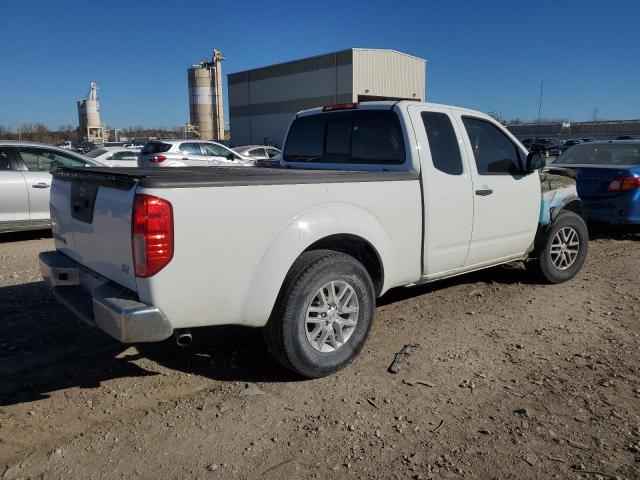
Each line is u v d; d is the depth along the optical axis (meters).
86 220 3.48
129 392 3.49
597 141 9.70
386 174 3.95
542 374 3.76
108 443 2.94
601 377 3.71
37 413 3.22
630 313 5.02
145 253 2.90
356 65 41.22
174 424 3.12
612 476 2.66
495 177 4.90
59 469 2.72
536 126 74.88
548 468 2.74
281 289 3.45
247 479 2.66
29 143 8.38
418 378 3.70
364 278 3.79
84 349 4.14
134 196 2.93
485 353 4.11
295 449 2.89
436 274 4.52
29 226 8.16
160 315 2.96
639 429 3.07
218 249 3.10
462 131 4.66
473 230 4.71
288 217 3.38
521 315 4.96
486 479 2.66
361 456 2.83
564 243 5.91
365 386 3.58
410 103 4.42
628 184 8.12
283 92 48.28
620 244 8.33
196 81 56.94
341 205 3.66
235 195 3.13
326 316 3.66
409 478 2.66
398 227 4.07
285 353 3.49
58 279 3.73
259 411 3.27
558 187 5.69
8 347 4.14
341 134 4.81
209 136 58.50
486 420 3.17
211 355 4.06
